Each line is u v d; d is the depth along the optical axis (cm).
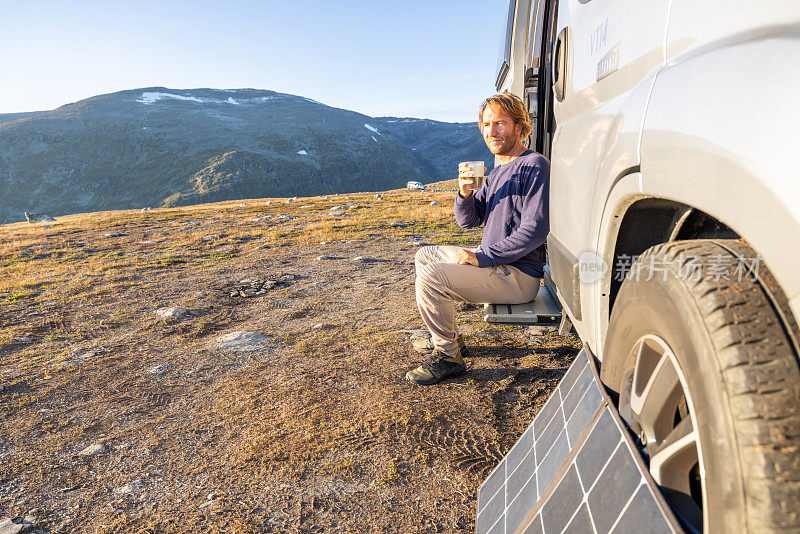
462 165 368
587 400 182
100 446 295
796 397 97
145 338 497
